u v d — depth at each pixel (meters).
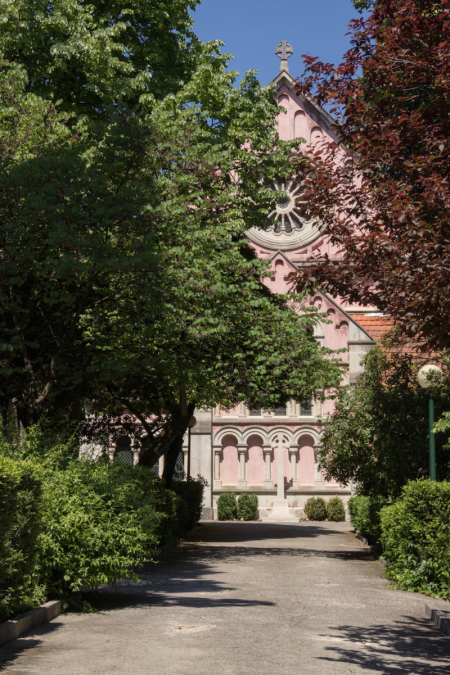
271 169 25.97
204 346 19.38
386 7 9.76
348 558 19.39
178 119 19.05
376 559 19.00
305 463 41.06
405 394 19.77
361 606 11.19
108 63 23.02
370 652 7.85
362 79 9.98
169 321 16.61
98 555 10.70
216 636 8.53
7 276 15.14
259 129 26.02
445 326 7.61
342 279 8.64
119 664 7.05
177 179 17.66
